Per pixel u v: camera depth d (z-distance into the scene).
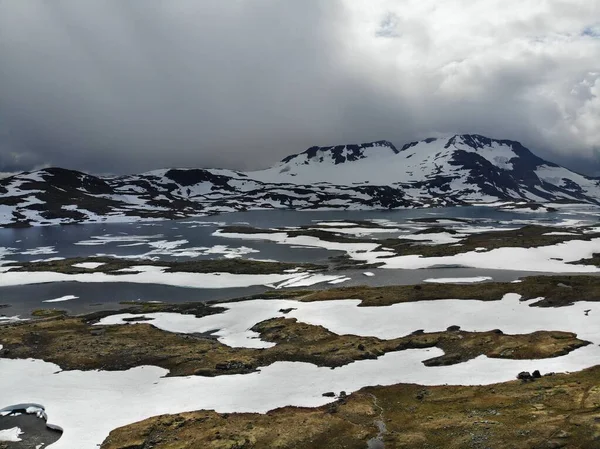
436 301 82.50
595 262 119.94
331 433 42.09
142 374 58.12
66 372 59.00
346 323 74.38
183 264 134.25
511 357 57.72
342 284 106.94
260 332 73.69
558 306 76.62
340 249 162.50
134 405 49.56
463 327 70.25
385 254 146.62
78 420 46.31
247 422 44.69
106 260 142.12
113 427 44.84
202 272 123.69
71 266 133.75
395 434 41.44
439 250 144.12
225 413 47.06
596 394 44.19
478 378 52.59
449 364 57.38
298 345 66.00
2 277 121.75
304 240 184.38
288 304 86.88
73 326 79.00
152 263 137.12
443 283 103.50
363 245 167.62
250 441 41.16
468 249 142.88
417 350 62.56
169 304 94.25
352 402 48.28
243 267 128.38
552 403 43.91
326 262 137.88
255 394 51.41
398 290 91.75
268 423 44.28
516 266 119.94
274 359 61.56
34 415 48.47
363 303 83.81
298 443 40.75
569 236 161.38
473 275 111.19
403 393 50.41
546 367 53.69
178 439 42.03
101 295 103.75
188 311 86.94
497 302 80.44
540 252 133.00
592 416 39.81
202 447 40.47
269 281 113.44
